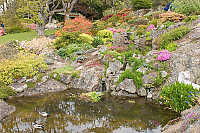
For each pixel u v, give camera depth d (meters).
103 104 7.02
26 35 19.80
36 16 17.11
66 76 9.15
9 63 8.91
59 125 5.59
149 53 9.64
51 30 23.55
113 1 29.81
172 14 14.61
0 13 27.92
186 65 7.52
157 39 11.97
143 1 24.78
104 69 9.28
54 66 10.55
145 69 8.16
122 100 7.32
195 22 11.79
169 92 6.68
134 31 16.64
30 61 9.39
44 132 5.25
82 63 10.60
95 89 8.54
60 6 28.58
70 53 12.02
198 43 8.92
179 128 4.62
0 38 18.20
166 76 7.58
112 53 10.31
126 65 8.91
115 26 20.89
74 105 7.01
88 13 29.97
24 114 6.30
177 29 11.23
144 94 7.52
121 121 5.76
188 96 6.06
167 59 8.38
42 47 13.12
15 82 8.52
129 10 25.59
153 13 20.75
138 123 5.60
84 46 12.75
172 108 6.41
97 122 5.75
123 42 14.25
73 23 16.03
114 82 8.26
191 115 4.87
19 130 5.36
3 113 6.20
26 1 16.91
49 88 8.54
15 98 7.71
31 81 8.69
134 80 7.79
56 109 6.69
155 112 6.22
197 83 6.81
